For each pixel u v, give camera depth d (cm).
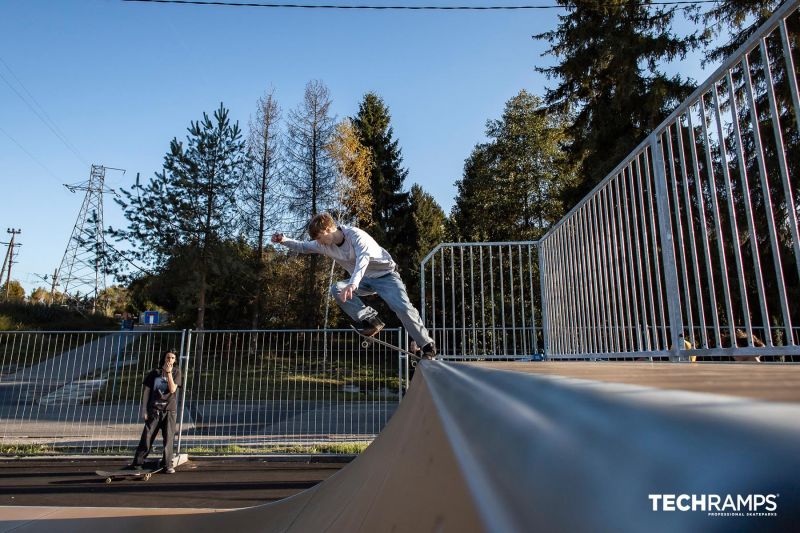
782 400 22
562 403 36
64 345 953
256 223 2708
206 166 2153
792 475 13
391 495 89
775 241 226
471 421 56
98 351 952
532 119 3033
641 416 25
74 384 944
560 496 25
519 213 3064
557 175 2927
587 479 23
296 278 2812
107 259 2056
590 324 524
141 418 1030
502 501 33
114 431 971
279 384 942
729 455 16
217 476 762
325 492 236
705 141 283
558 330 645
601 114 1848
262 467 815
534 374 55
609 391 33
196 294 2166
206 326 2728
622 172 422
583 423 29
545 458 30
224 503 630
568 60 1911
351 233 411
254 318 2678
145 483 726
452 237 3166
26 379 942
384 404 942
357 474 188
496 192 3106
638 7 1834
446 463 59
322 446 894
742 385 30
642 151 375
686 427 20
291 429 950
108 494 671
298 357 953
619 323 504
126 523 419
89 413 937
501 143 3150
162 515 445
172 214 2080
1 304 3259
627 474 20
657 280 352
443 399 89
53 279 4597
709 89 280
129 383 948
